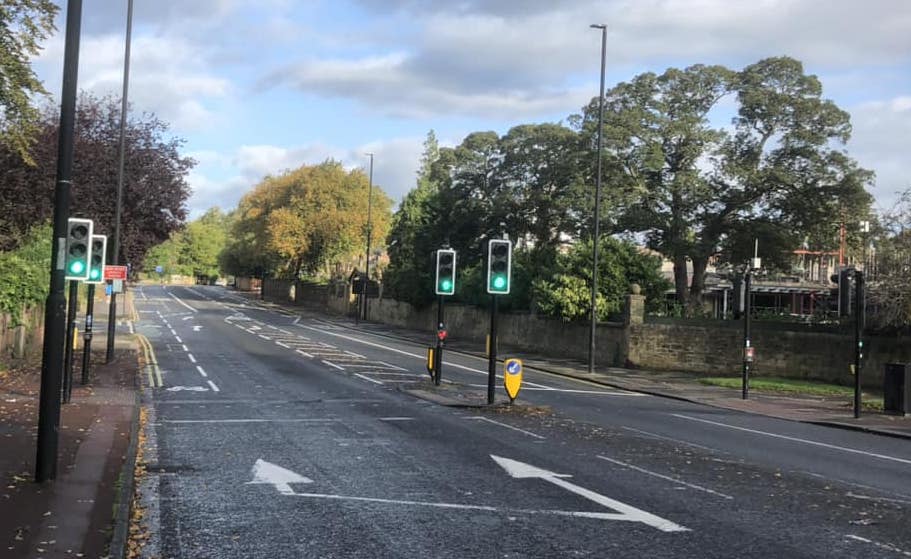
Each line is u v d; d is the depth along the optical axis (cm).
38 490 782
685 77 4025
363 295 6238
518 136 5050
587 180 3981
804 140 3859
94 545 611
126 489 803
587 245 3425
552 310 3378
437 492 855
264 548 643
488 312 4316
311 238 7069
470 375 2527
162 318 4975
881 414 1933
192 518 735
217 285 14312
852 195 3722
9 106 1677
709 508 807
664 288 3375
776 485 943
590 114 4181
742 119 4053
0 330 2044
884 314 2425
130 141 3023
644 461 1084
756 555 643
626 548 655
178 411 1514
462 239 5197
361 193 7012
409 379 2273
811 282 5512
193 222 15375
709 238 4144
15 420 1220
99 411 1416
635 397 2230
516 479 930
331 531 696
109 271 2297
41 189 2552
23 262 2186
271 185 7662
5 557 573
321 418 1443
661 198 4047
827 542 688
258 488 863
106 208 2955
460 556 626
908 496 908
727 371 2906
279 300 8694
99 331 3697
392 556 624
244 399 1714
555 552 640
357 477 929
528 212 4859
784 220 3997
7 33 1581
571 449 1168
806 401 2230
